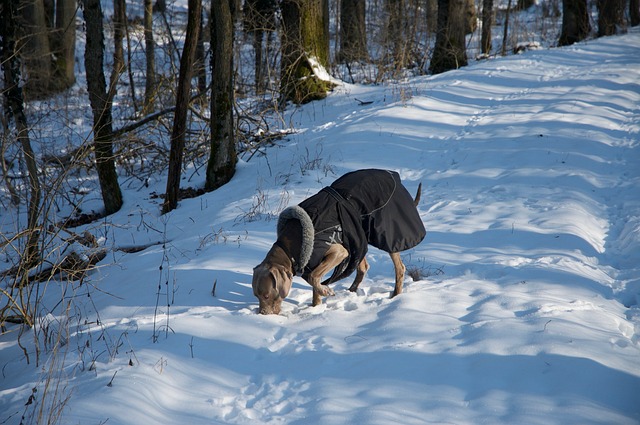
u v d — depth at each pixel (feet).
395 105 47.24
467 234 25.02
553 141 36.32
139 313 19.80
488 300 18.63
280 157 40.55
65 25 70.03
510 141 37.40
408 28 67.41
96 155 36.04
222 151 37.91
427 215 27.99
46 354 17.52
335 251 18.37
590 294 18.78
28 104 54.85
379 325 17.54
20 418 13.71
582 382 13.82
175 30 81.82
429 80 56.44
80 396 14.40
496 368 14.66
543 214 26.22
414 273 21.29
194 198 36.47
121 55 56.39
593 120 40.01
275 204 31.14
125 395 14.23
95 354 16.81
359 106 50.42
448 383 14.35
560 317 16.88
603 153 34.24
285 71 53.72
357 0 68.64
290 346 16.94
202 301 20.36
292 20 53.26
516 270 20.84
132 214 35.24
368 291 20.67
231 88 38.06
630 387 13.66
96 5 33.68
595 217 26.27
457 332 16.74
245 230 27.76
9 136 29.01
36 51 64.08
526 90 50.78
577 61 60.70
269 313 18.79
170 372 15.62
